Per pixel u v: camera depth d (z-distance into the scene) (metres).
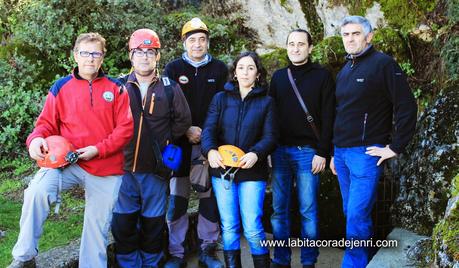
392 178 4.64
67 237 3.96
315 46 5.54
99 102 3.08
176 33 6.54
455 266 2.87
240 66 3.47
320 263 4.38
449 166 3.95
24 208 2.96
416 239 3.88
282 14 6.32
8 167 5.65
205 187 3.79
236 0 6.58
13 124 5.90
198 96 3.82
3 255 3.57
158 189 3.48
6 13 6.62
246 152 3.49
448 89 4.32
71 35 6.09
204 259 3.95
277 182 3.87
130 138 3.16
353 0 5.70
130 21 6.21
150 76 3.42
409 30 5.34
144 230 3.53
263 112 3.50
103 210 3.18
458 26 4.97
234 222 3.52
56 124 3.10
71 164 3.07
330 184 4.92
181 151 3.54
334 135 3.55
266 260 3.51
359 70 3.36
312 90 3.66
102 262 3.24
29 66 6.07
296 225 4.80
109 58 6.33
